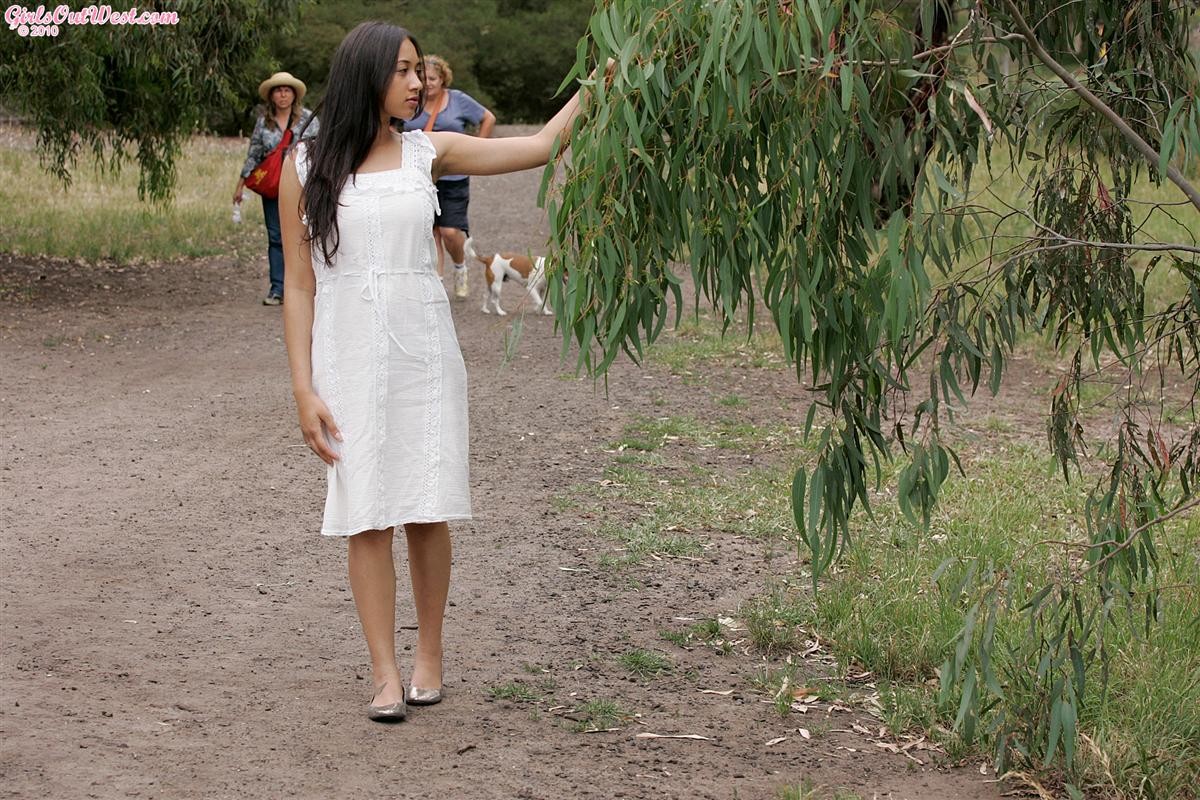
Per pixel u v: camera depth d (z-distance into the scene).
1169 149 2.73
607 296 2.87
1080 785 3.36
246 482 6.30
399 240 3.55
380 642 3.70
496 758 3.47
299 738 3.56
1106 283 3.54
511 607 4.74
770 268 2.90
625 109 2.66
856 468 3.19
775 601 4.70
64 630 4.32
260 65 14.41
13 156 22.30
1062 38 3.31
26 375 8.60
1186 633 4.23
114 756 3.38
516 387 8.54
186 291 12.41
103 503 5.88
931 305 3.09
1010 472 6.57
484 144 3.69
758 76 2.70
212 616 4.54
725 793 3.32
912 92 2.81
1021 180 3.68
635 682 4.07
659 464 6.74
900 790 3.37
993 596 3.09
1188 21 3.38
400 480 3.59
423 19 42.22
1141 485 3.48
